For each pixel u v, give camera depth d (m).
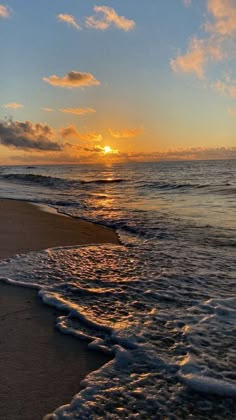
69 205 14.54
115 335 3.15
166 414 2.18
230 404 2.27
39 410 2.23
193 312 3.66
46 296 4.09
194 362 2.70
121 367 2.68
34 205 14.18
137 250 6.49
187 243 7.11
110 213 11.86
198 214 11.00
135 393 2.37
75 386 2.48
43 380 2.55
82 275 4.91
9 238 7.44
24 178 37.25
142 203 14.93
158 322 3.42
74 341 3.12
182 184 24.92
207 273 5.03
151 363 2.71
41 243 7.07
